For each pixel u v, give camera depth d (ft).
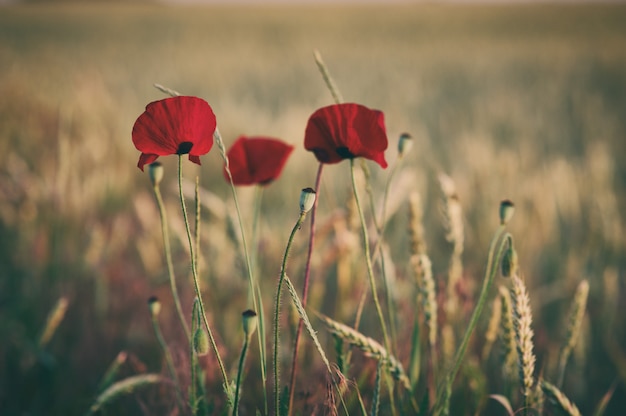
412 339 4.30
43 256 6.59
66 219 7.26
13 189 7.34
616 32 68.95
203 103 3.71
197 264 3.95
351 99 19.90
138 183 10.33
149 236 6.31
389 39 63.77
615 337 5.75
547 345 5.29
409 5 134.31
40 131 11.71
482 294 4.00
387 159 8.96
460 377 4.53
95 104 13.44
